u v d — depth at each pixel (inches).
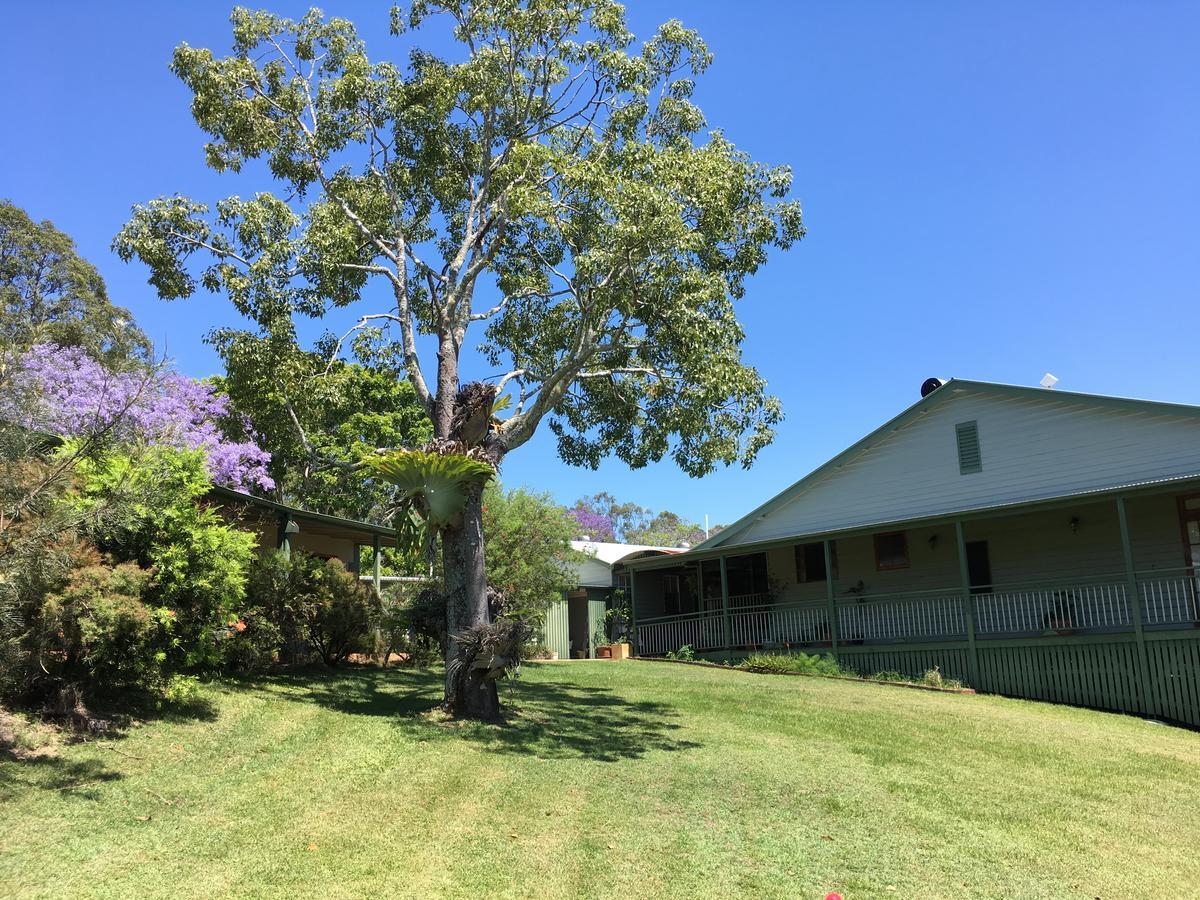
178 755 301.4
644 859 239.6
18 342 255.6
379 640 623.8
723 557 864.9
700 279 428.8
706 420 483.2
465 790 291.0
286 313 474.9
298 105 506.9
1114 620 623.8
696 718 461.4
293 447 549.6
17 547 239.0
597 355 552.4
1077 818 301.3
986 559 725.3
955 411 754.2
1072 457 675.4
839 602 793.6
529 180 490.3
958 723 471.5
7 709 305.0
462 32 520.7
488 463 411.8
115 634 309.9
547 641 1021.8
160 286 466.6
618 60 507.8
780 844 257.9
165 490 327.0
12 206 964.6
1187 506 617.0
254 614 464.1
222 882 204.4
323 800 269.9
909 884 233.1
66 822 228.5
